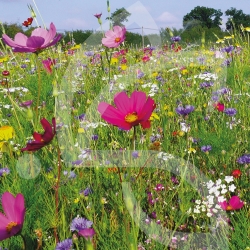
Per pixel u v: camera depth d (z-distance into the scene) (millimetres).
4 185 1090
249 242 885
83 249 858
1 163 1286
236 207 973
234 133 1497
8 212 605
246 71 2408
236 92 2041
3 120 1645
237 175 1143
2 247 878
